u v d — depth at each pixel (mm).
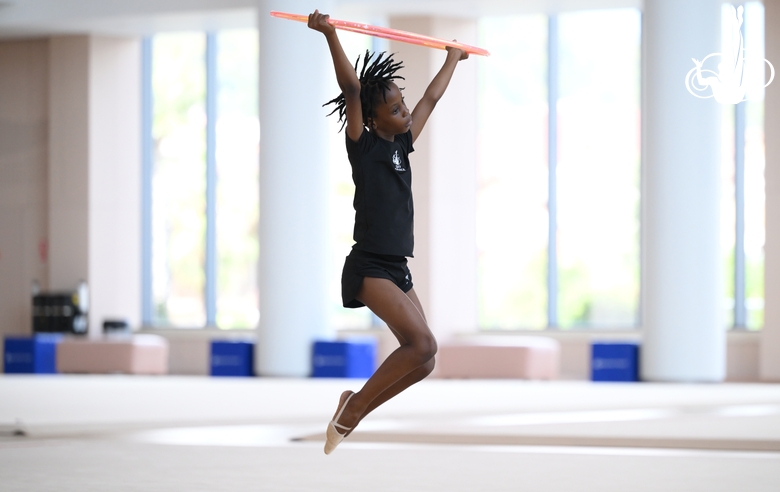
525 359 29547
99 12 33625
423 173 32625
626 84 33438
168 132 37500
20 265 36969
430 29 32438
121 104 36500
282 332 29781
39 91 36750
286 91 29422
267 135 29656
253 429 14820
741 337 31062
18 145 36969
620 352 28078
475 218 33406
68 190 36094
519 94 34250
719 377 27203
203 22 34156
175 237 37500
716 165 27094
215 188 37188
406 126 8219
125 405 19234
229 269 37125
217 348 31375
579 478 9367
